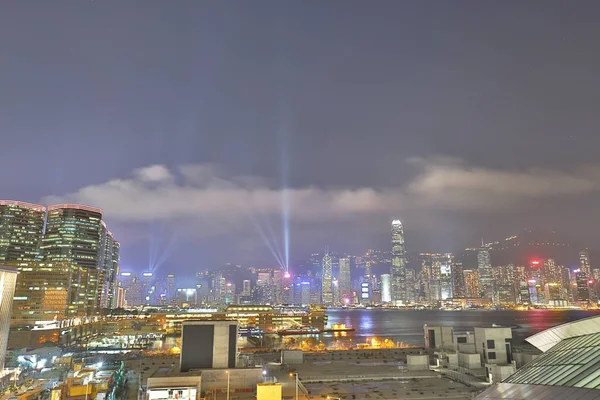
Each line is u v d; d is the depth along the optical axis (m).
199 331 120.19
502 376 115.06
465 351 146.38
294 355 148.00
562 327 83.62
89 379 141.12
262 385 96.81
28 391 144.38
